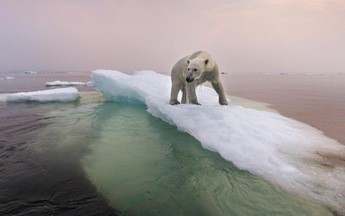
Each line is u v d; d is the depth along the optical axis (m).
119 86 10.53
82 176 3.36
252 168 3.27
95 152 4.33
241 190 2.85
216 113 5.10
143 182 3.16
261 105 9.49
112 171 3.51
